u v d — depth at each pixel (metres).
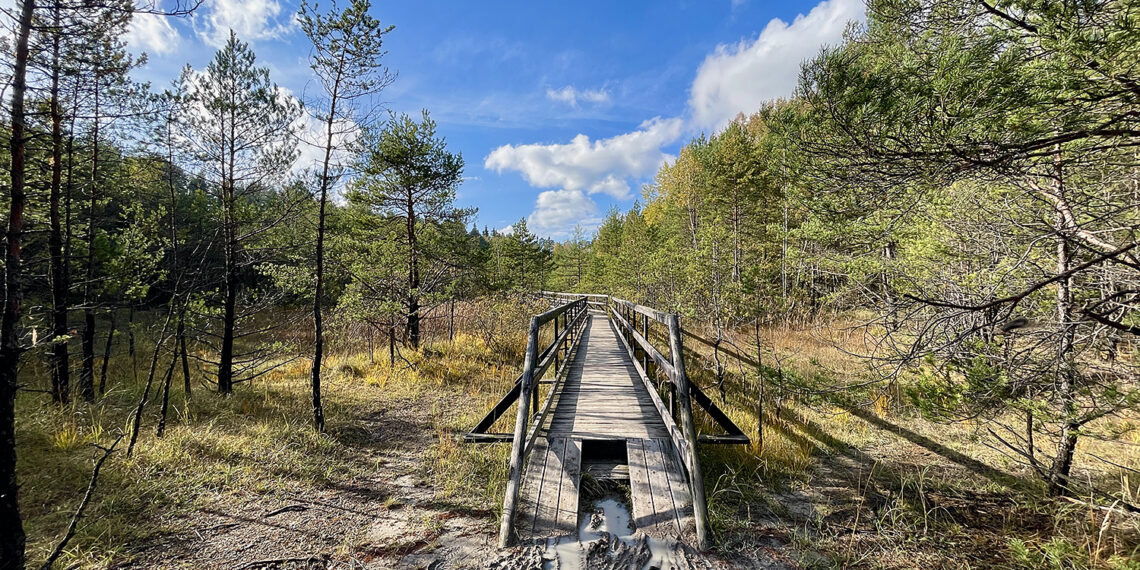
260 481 4.00
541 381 6.06
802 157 3.10
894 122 2.44
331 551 2.93
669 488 3.34
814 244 7.70
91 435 4.67
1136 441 4.50
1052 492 3.66
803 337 10.15
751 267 5.99
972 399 3.05
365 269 9.21
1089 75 2.00
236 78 6.83
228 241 7.25
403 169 10.62
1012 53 2.19
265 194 7.84
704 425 5.39
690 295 11.60
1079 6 2.06
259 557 2.88
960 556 2.95
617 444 4.11
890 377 3.35
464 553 2.81
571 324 7.98
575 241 37.94
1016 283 3.31
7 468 2.29
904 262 4.52
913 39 3.23
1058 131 2.20
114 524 3.18
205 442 4.65
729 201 16.34
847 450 5.01
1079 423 2.95
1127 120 2.09
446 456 4.62
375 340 12.12
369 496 3.78
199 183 7.37
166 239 8.00
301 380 8.05
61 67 3.39
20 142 2.38
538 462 3.72
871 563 2.86
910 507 3.62
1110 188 3.22
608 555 2.68
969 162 2.33
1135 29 1.77
